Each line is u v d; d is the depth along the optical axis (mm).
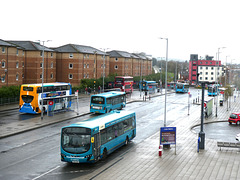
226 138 29594
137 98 66250
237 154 22641
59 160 20844
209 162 20422
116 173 18000
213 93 80438
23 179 16875
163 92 88938
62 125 34031
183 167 19219
